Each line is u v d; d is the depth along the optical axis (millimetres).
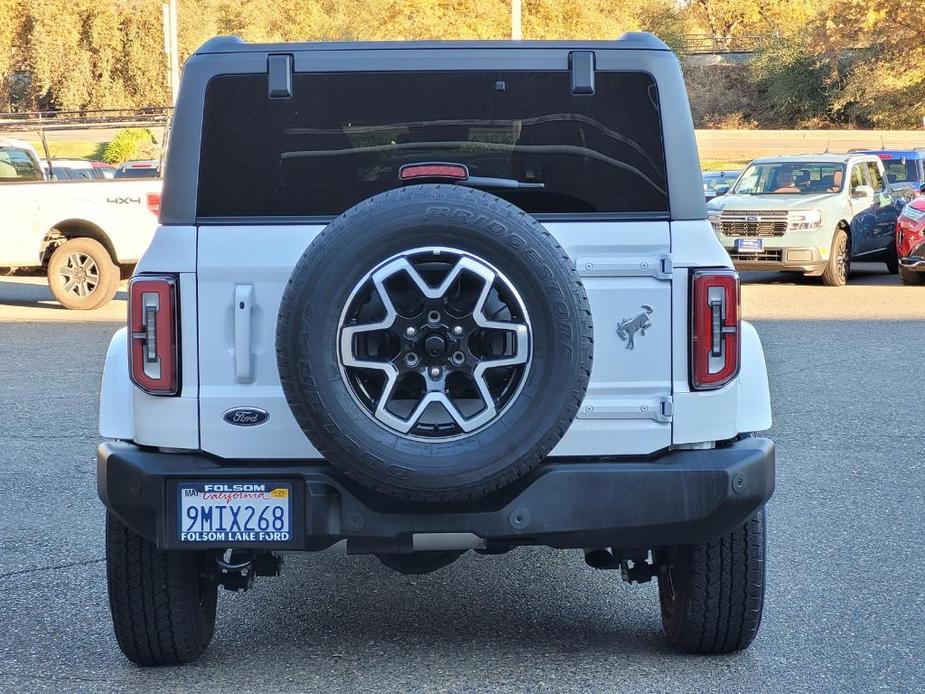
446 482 3646
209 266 3969
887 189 20578
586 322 3656
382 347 3703
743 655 4578
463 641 4777
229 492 3934
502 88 4277
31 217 15445
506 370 3703
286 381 3656
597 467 3951
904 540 6074
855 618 4984
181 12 54906
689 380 4020
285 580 5641
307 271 3629
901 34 46719
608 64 4191
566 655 4602
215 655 4633
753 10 88188
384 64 4184
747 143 48656
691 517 3967
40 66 53281
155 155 17109
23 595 5340
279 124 4238
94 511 6699
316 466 3992
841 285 18766
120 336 4395
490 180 4355
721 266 4016
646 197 4281
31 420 9023
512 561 5934
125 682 4344
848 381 10469
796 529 6277
